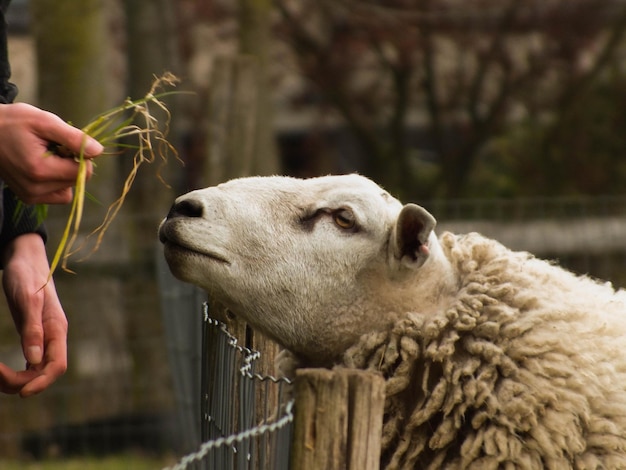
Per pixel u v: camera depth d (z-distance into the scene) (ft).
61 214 41.60
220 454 15.88
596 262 43.50
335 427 13.08
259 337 20.63
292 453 13.24
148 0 54.13
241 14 55.57
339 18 85.97
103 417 41.70
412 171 89.86
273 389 19.84
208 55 86.17
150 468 37.19
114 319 42.55
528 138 85.56
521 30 85.56
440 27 85.15
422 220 17.90
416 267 18.15
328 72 87.66
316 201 18.85
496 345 17.66
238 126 42.42
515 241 42.55
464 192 86.48
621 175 83.56
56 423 40.88
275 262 18.37
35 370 16.70
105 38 50.44
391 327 18.53
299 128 101.14
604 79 86.84
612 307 19.10
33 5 49.83
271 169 49.80
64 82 49.42
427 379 17.83
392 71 87.92
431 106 88.17
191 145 82.07
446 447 17.56
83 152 14.11
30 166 13.97
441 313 18.10
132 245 44.19
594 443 17.12
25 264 17.29
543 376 17.31
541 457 17.03
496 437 17.08
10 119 13.99
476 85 86.89
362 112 90.63
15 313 17.03
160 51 54.70
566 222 43.50
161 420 42.11
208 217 18.22
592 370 17.51
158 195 49.96
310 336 18.80
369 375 13.14
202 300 30.86
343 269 18.60
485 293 18.30
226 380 18.04
